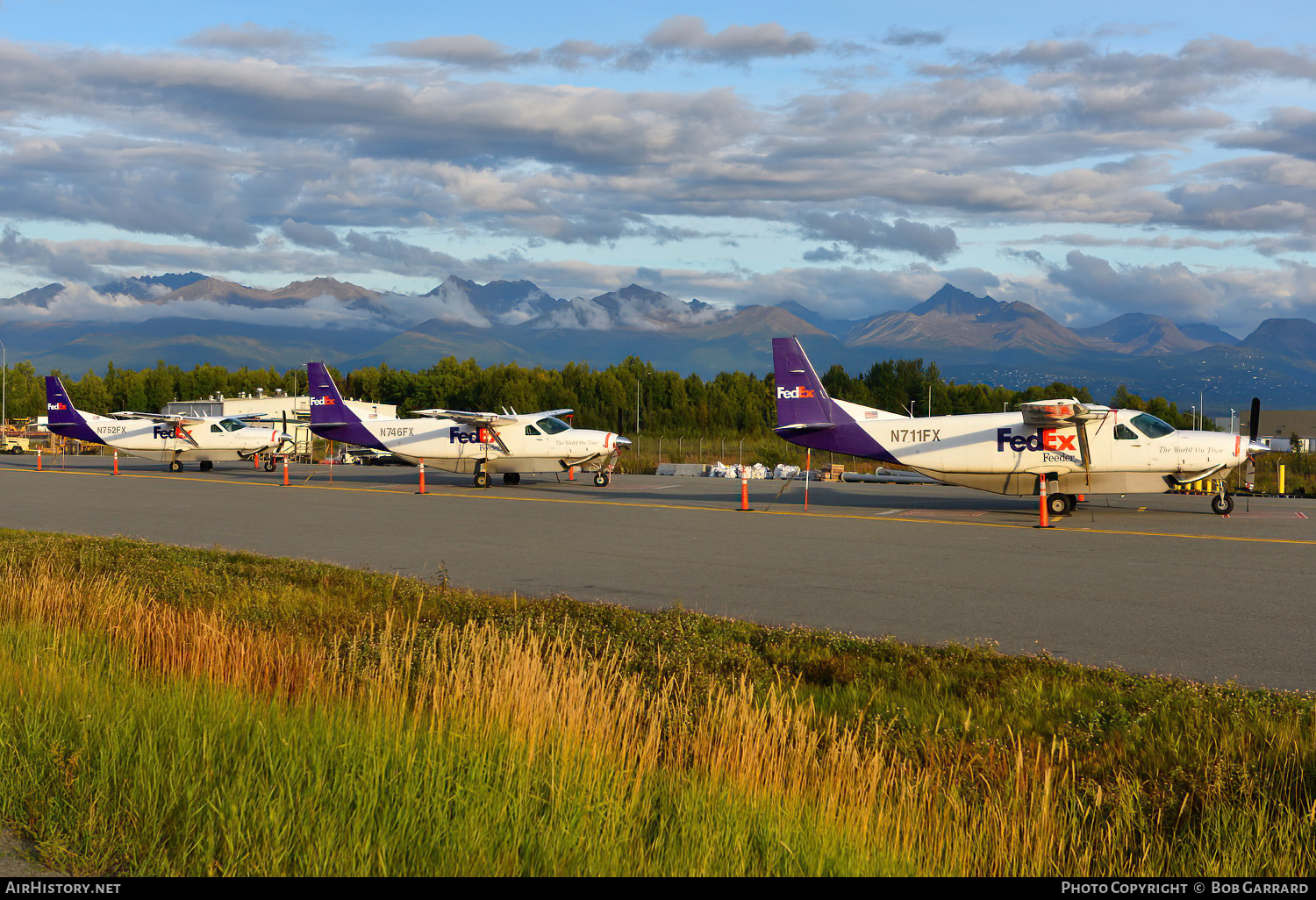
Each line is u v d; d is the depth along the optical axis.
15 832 4.80
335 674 7.36
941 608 12.12
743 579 14.42
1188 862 4.79
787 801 5.14
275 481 37.72
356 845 4.37
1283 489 29.95
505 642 8.29
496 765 5.39
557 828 4.64
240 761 5.35
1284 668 8.98
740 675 8.32
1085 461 23.42
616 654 8.17
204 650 8.22
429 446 34.41
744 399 104.56
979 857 4.78
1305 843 4.89
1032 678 8.11
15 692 6.82
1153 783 5.69
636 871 4.33
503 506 26.38
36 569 13.14
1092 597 12.71
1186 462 22.78
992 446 24.12
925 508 25.53
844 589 13.55
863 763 5.77
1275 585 13.49
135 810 4.84
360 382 130.00
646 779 5.42
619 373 110.00
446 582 13.27
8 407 115.31
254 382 137.50
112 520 23.31
